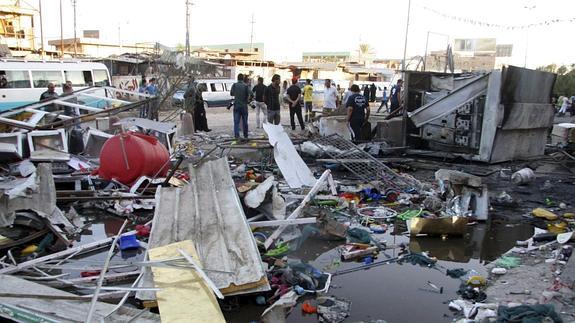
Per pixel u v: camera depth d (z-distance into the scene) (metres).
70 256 4.81
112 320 3.30
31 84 16.77
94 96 11.52
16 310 3.29
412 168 10.32
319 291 4.30
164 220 5.12
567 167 10.73
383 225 6.30
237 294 3.83
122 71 30.19
